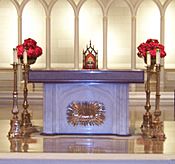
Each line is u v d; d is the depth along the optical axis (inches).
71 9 562.9
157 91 249.1
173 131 277.1
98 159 206.5
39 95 474.3
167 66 555.8
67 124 247.6
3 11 562.9
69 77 237.8
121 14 560.1
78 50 526.3
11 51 565.9
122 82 237.5
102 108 245.9
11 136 245.8
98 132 247.8
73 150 214.1
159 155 206.7
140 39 565.0
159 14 561.0
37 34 564.7
